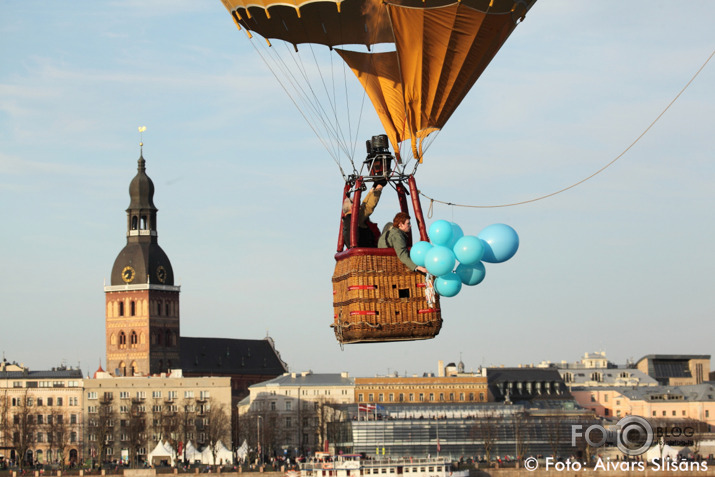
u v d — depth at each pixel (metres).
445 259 42.91
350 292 43.97
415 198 44.94
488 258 45.72
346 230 45.78
